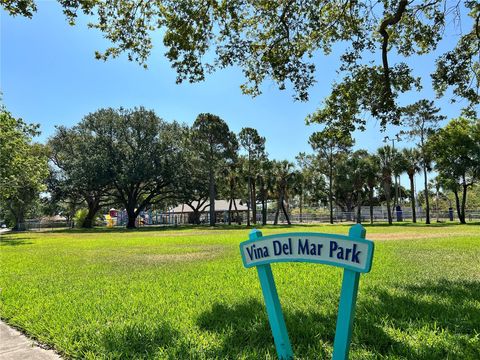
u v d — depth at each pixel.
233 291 6.52
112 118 47.34
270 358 3.50
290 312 5.05
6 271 9.77
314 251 3.00
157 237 24.81
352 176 52.03
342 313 2.88
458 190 43.88
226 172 51.44
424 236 20.83
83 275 8.90
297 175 51.34
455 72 9.57
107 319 4.97
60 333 4.46
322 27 9.19
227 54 9.05
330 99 10.09
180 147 49.44
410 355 3.54
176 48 8.40
